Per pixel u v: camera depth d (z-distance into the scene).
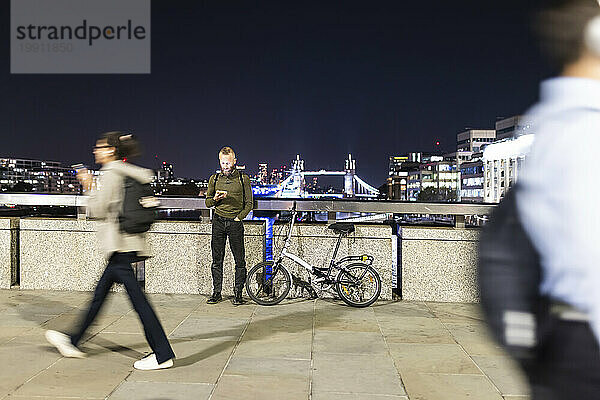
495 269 1.45
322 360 5.38
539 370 1.46
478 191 163.38
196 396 4.42
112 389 4.53
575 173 1.38
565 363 1.41
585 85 1.43
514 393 4.57
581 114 1.41
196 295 8.25
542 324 1.42
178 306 7.55
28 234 8.38
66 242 8.34
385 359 5.43
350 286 7.71
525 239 1.42
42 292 8.21
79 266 8.32
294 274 8.20
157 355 5.02
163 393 4.46
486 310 1.47
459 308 7.65
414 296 8.08
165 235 8.30
